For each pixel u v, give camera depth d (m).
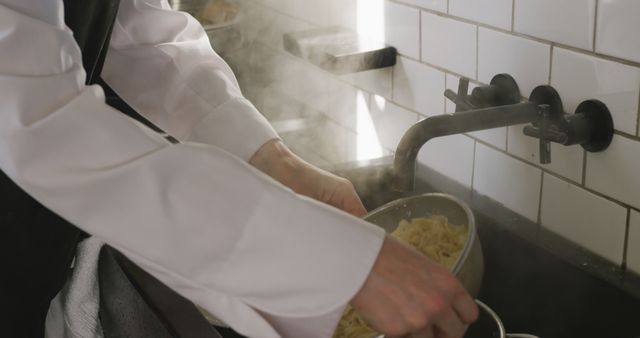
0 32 0.67
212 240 0.67
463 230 0.89
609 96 1.01
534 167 1.18
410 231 0.93
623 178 1.02
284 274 0.67
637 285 1.00
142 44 1.09
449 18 1.31
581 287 1.06
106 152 0.68
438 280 0.65
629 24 0.96
